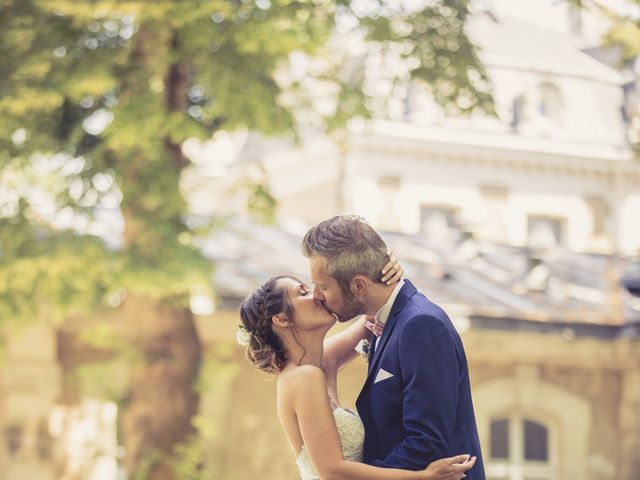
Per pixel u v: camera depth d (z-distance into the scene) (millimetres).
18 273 10312
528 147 29891
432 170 29094
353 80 11961
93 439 12633
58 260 10180
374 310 3641
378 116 12172
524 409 14289
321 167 29078
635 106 31078
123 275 10289
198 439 11195
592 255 17312
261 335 3748
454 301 14547
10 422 12445
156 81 11070
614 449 14547
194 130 10453
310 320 3729
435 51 11930
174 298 11102
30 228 10602
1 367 12484
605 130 30875
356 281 3590
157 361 11102
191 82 11711
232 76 10398
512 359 14266
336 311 3656
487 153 29516
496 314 14008
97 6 10078
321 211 28969
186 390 11219
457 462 3385
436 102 12312
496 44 30688
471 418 3559
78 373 11320
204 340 13031
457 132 29172
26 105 10258
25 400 12484
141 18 10062
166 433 11094
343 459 3559
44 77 10328
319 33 10500
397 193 28703
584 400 14516
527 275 16016
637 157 15570
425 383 3436
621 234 30672
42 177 10984
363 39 11453
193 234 10898
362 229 3629
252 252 15250
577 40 31750
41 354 12562
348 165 28406
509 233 29766
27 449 12469
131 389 11305
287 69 11562
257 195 11609
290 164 29781
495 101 12305
